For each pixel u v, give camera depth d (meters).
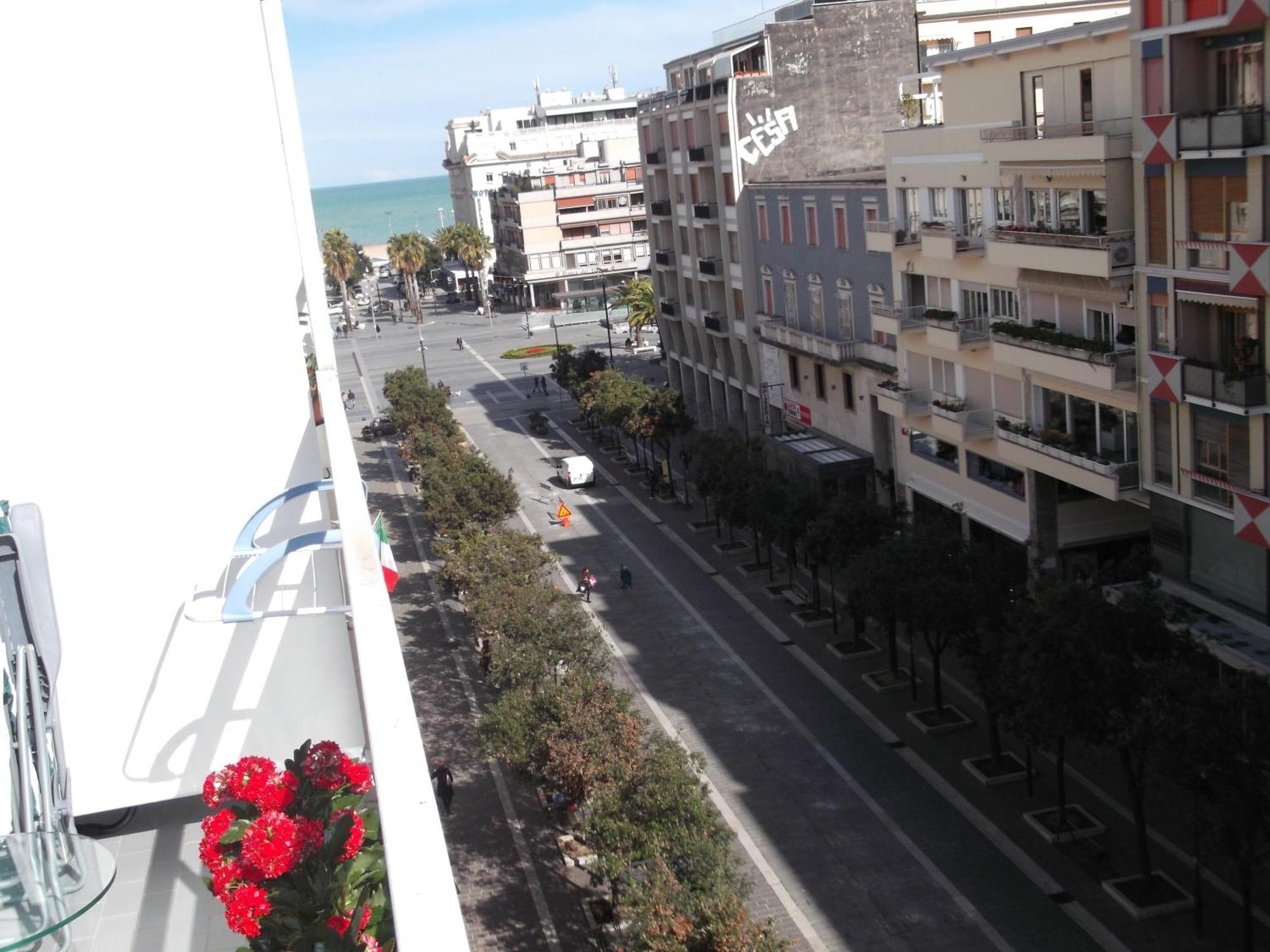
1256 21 25.58
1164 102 28.23
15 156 8.73
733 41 64.12
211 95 9.08
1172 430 30.05
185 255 9.18
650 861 21.86
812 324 55.03
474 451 66.69
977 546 34.34
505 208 150.50
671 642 43.72
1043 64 33.81
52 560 9.25
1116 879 26.34
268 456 9.60
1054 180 33.16
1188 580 30.97
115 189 8.97
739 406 68.75
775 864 28.80
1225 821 21.75
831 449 51.94
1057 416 35.97
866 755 33.81
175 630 9.59
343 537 6.12
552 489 68.12
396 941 3.17
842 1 59.72
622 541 56.91
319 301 9.53
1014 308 37.34
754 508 46.38
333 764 7.89
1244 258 26.33
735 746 35.16
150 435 9.33
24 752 7.30
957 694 37.03
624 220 142.88
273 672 9.86
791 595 46.88
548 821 31.81
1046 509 37.75
